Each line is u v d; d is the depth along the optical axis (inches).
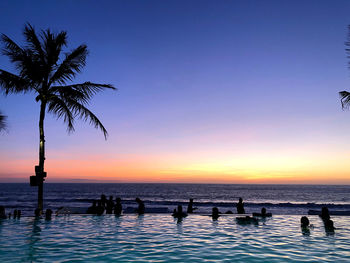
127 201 2007.9
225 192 4963.1
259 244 344.8
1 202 2038.6
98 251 305.6
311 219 614.9
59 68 642.8
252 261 266.2
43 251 304.2
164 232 430.3
